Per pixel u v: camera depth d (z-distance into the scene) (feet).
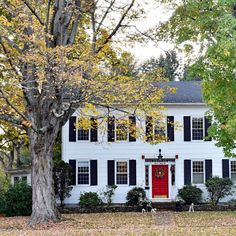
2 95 69.05
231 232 62.95
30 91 78.02
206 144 119.55
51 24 75.56
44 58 63.98
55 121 78.79
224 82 78.38
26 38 65.10
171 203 112.06
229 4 72.59
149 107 83.46
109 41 82.17
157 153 119.44
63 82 66.18
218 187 114.52
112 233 63.26
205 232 63.00
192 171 119.44
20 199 100.48
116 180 118.83
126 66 84.53
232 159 119.55
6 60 72.90
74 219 83.10
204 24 76.48
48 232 66.54
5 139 119.65
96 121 92.22
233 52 68.69
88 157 118.73
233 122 74.13
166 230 66.23
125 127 93.20
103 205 114.52
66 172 114.73
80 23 86.07
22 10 68.49
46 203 79.15
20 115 74.49
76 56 75.20
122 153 119.34
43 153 79.51
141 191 115.24
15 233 66.08
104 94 74.49
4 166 157.17
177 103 118.42
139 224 78.07
